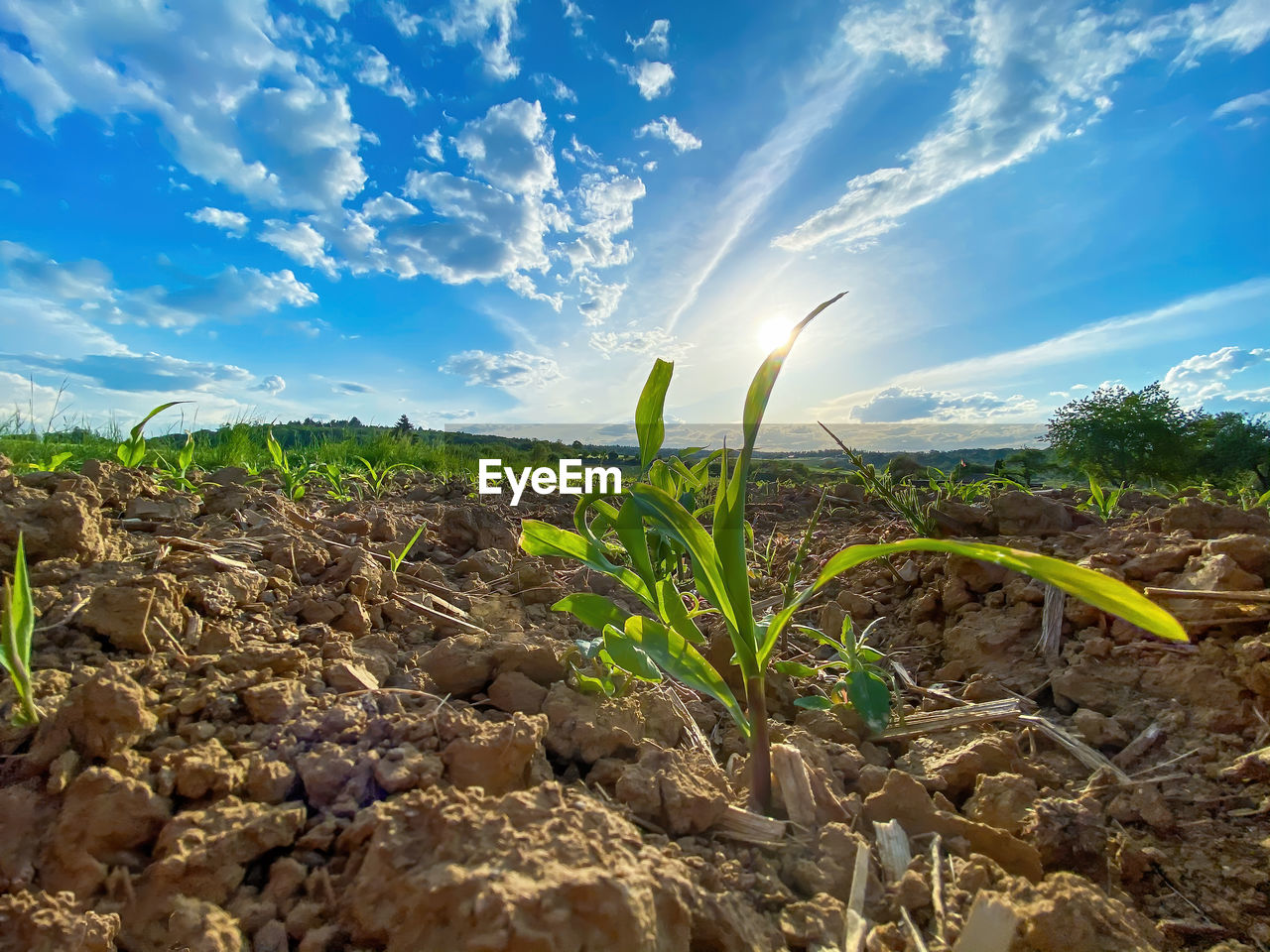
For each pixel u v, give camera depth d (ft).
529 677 1.08
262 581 1.24
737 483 0.80
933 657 1.41
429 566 1.67
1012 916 0.63
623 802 0.81
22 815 0.66
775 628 0.82
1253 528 1.48
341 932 0.60
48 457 2.84
